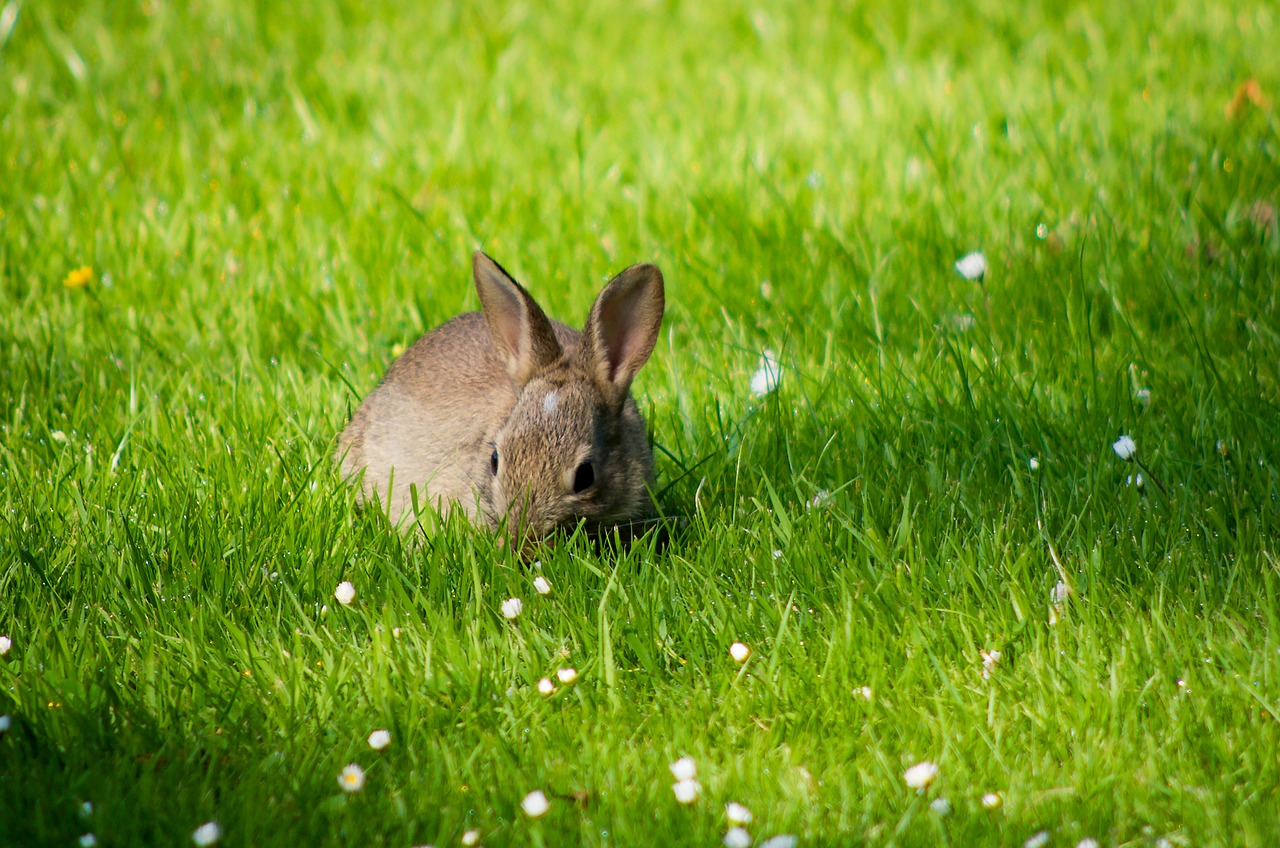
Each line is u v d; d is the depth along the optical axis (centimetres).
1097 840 549
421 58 1681
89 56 1659
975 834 559
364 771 596
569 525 800
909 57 1644
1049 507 794
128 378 1018
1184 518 772
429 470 916
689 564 752
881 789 592
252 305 1107
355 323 1115
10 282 1172
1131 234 1159
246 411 957
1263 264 1082
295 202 1299
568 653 689
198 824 561
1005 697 650
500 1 1898
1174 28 1672
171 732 628
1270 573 695
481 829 568
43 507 825
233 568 766
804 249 1162
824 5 1859
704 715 650
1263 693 630
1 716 617
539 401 814
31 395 985
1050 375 967
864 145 1383
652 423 948
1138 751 604
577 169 1355
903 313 1076
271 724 638
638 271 840
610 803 579
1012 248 1146
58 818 566
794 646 684
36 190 1339
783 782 593
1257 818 559
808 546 758
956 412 913
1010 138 1377
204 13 1783
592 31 1803
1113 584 729
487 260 874
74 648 688
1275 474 802
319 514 816
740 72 1623
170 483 852
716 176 1330
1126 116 1415
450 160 1383
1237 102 1403
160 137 1452
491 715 649
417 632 706
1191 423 873
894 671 675
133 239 1210
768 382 961
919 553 748
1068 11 1781
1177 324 1010
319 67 1642
